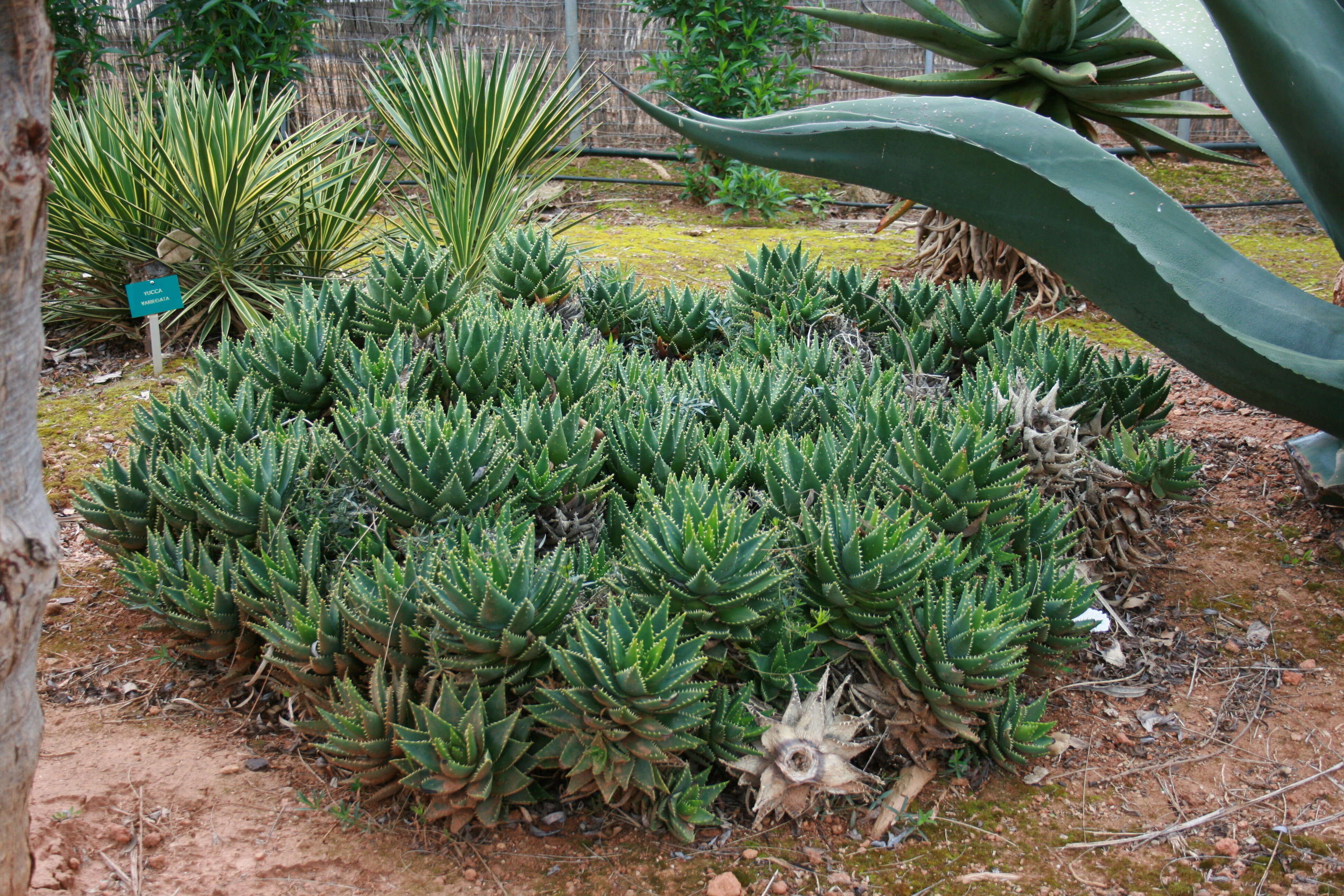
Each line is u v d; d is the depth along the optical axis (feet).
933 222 19.20
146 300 14.47
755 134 9.08
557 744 6.82
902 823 7.28
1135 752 8.11
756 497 9.02
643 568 7.29
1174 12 10.93
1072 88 17.42
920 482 8.68
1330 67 8.34
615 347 12.26
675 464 9.41
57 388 14.80
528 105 16.98
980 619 7.48
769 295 13.92
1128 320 9.21
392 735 7.06
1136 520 9.97
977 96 18.43
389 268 12.42
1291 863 6.91
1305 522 10.95
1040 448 9.83
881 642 7.79
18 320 4.37
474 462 8.70
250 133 16.80
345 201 17.46
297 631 7.49
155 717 8.23
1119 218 9.06
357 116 29.91
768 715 7.32
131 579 8.79
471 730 6.61
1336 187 9.00
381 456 8.89
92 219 15.16
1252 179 29.78
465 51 17.81
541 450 9.19
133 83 21.47
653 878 6.68
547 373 10.91
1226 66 10.59
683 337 13.43
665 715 6.64
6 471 4.45
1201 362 9.01
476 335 10.93
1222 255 9.53
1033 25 17.01
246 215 16.49
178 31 25.16
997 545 8.68
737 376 10.78
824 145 8.95
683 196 28.84
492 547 7.27
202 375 10.97
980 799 7.60
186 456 9.20
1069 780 7.81
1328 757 7.91
